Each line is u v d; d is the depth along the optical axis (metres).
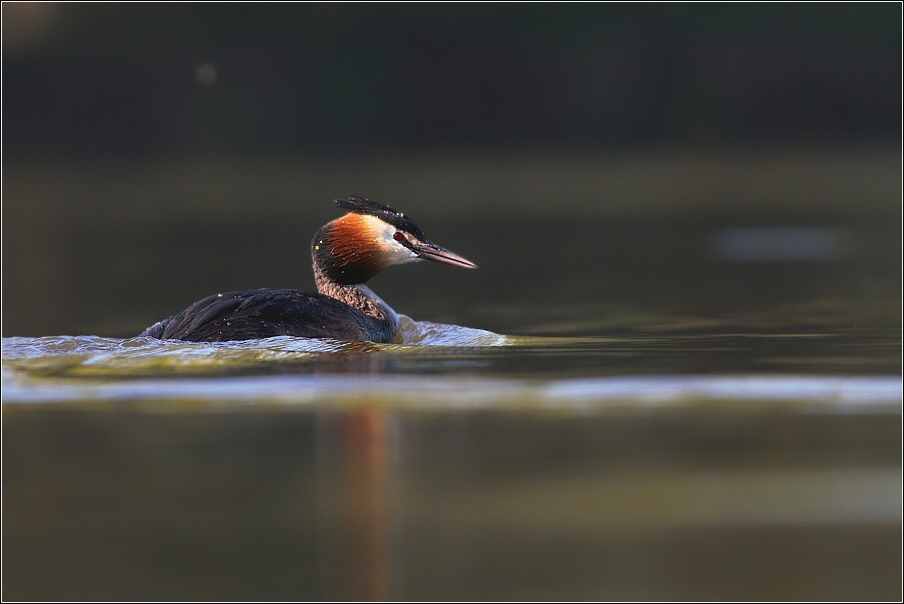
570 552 6.85
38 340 12.09
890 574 6.50
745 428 8.84
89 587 6.51
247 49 52.00
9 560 6.80
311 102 52.69
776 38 54.69
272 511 7.42
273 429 9.00
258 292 12.98
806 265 22.08
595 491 7.63
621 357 11.66
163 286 20.53
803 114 54.69
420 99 54.16
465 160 51.81
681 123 54.72
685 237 27.97
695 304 17.02
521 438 8.70
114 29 50.19
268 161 50.88
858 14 54.50
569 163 50.94
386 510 7.41
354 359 11.46
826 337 13.26
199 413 9.52
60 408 9.70
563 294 18.75
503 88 54.69
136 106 50.34
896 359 11.40
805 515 7.23
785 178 43.66
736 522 7.17
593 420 9.16
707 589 6.42
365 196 38.81
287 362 11.23
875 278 19.83
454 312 16.86
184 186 42.72
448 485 7.76
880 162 47.66
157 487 7.84
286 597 6.37
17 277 22.27
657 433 8.76
